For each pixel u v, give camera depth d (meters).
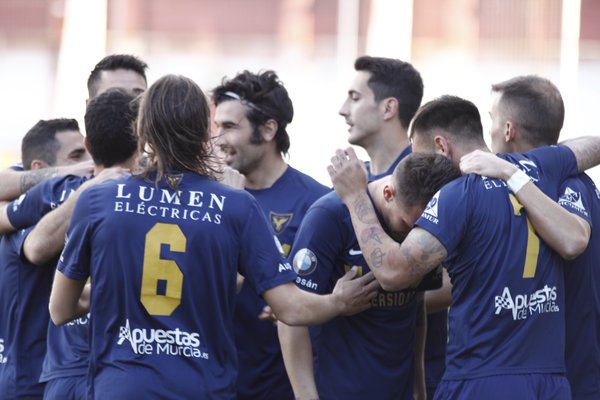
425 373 14.54
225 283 10.19
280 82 14.62
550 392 10.84
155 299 9.95
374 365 12.02
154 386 9.77
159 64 62.59
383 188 11.63
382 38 62.78
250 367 13.59
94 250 10.10
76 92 61.59
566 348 12.02
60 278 10.34
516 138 12.65
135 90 14.83
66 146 14.52
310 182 14.54
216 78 62.03
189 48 63.22
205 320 10.12
